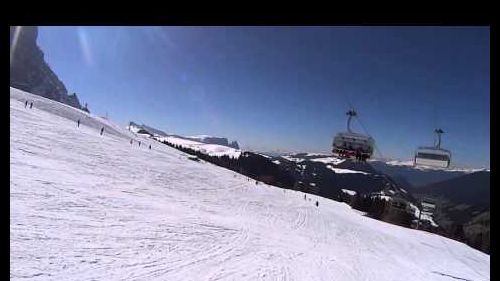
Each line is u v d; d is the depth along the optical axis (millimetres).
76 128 58438
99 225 15375
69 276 9562
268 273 14891
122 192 26219
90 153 40438
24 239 11094
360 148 11570
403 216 75000
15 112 48531
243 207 38500
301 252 22172
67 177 24875
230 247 18031
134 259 12336
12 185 17656
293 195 67562
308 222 39906
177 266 12750
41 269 9484
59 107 84375
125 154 49062
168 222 19844
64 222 14305
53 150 34594
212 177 55250
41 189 18719
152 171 43438
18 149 29188
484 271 38656
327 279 16766
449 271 33312
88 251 11820
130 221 17703
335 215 52875
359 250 31219
